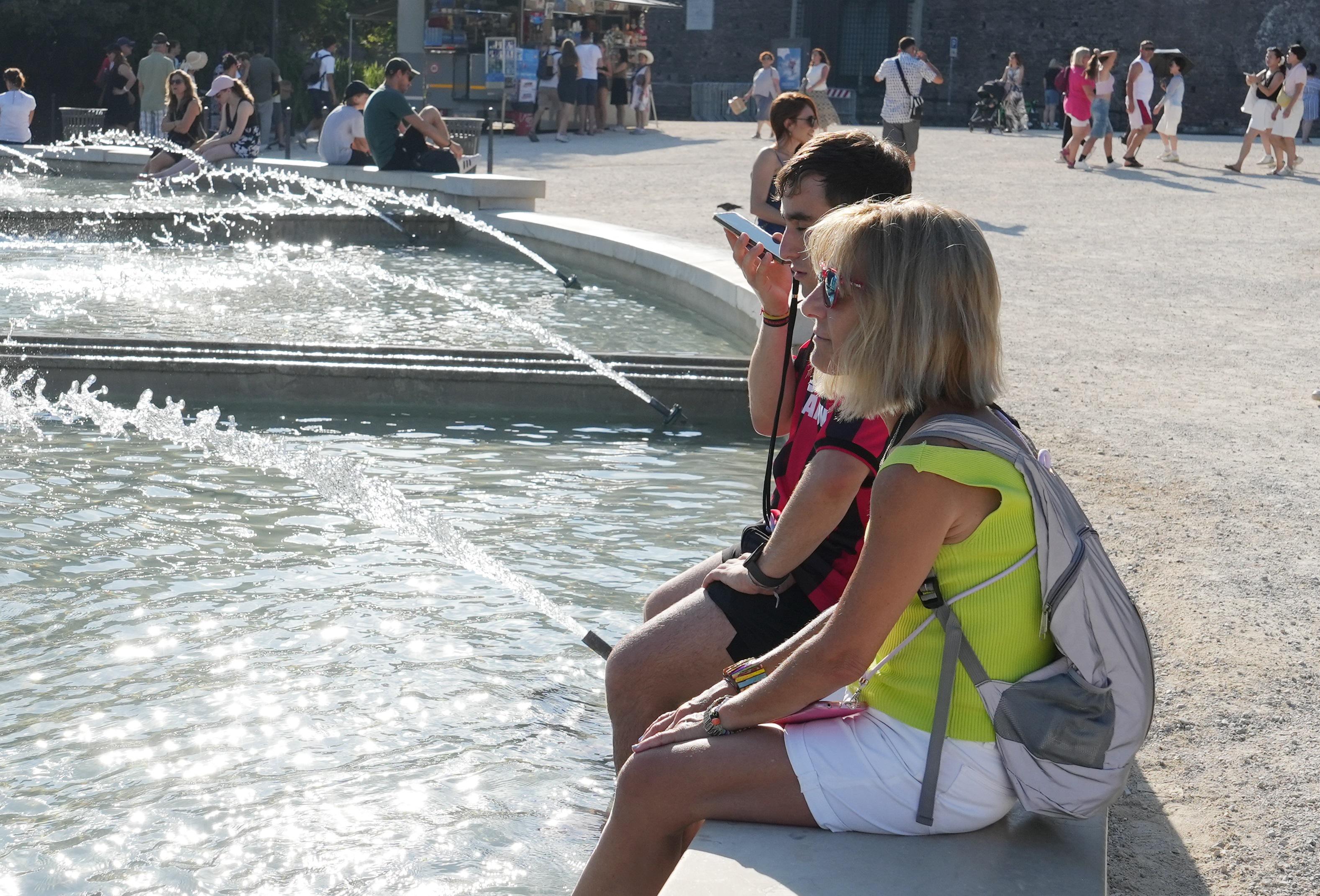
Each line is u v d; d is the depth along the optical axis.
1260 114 20.89
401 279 12.00
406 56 28.61
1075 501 2.32
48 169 21.34
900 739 2.36
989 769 2.33
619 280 12.09
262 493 5.72
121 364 7.27
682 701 3.01
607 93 30.48
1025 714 2.28
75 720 3.63
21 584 4.59
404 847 3.06
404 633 4.29
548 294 11.41
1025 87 42.41
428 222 14.92
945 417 2.28
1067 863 2.30
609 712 3.07
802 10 44.34
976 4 42.69
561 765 3.48
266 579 4.73
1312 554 4.92
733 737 2.45
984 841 2.36
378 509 5.56
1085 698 2.26
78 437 6.50
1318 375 8.28
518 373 7.30
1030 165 21.86
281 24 34.81
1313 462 6.27
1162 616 4.26
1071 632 2.26
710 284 10.17
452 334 9.35
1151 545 5.00
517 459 6.44
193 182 18.78
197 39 32.09
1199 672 3.81
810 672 2.33
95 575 4.70
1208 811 3.03
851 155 3.15
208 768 3.40
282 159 20.50
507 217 14.02
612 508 5.72
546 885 2.93
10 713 3.66
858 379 2.34
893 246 2.29
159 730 3.59
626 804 2.50
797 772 2.37
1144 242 14.09
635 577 4.89
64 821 3.13
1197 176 20.66
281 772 3.39
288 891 2.88
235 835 3.09
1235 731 3.44
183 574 4.74
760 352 3.54
